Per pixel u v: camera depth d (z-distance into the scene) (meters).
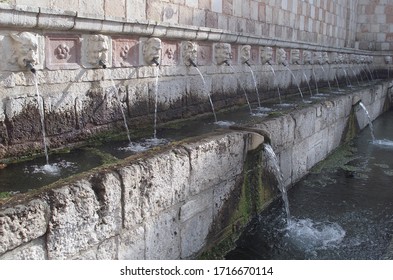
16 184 3.56
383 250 4.93
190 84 6.82
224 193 4.75
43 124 4.38
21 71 4.09
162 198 3.71
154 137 5.51
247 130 5.23
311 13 12.80
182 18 6.74
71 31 4.53
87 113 4.91
